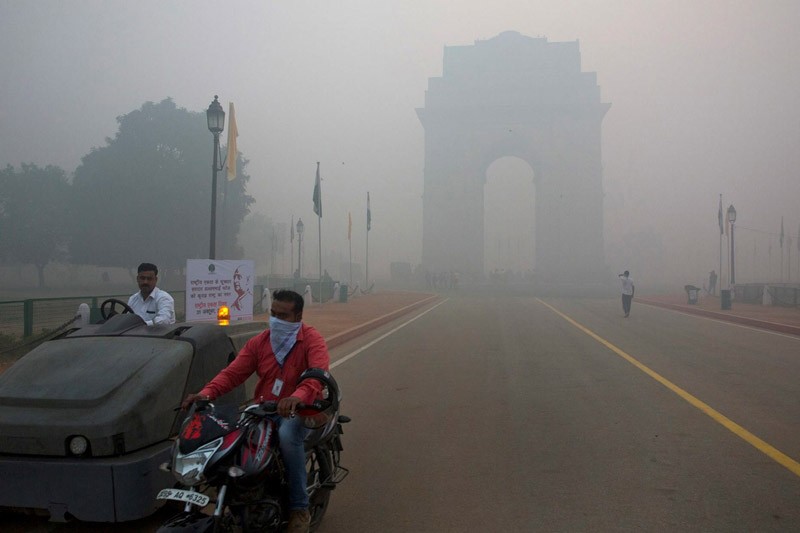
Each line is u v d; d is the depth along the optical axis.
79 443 4.21
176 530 3.27
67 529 4.54
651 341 16.52
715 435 6.95
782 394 9.23
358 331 18.80
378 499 5.16
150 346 5.07
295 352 4.20
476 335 18.31
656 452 6.33
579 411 8.23
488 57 75.94
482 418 7.93
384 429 7.43
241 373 4.22
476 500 5.12
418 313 28.38
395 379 10.88
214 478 3.50
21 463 4.19
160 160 51.47
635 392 9.45
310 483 4.38
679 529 4.46
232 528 3.52
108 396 4.44
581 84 74.06
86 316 13.16
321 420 3.96
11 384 4.62
